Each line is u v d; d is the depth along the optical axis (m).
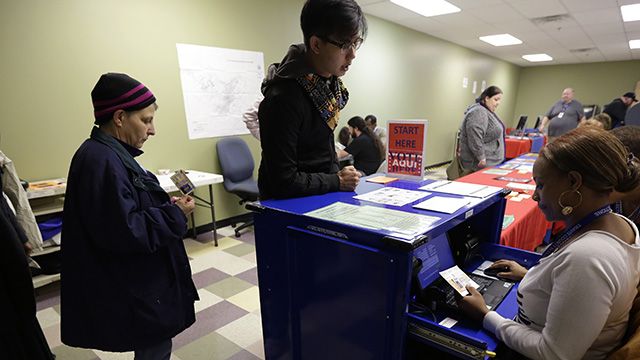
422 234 0.76
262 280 1.10
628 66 8.75
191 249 3.05
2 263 0.97
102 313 1.00
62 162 2.56
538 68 10.18
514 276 1.11
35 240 1.92
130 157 1.03
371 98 5.31
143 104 1.04
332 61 1.01
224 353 1.73
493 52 8.07
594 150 0.68
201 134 3.35
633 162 0.71
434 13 4.84
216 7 3.26
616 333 0.71
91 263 0.97
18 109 2.33
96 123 1.05
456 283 0.94
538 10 4.61
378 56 5.23
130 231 0.93
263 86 1.13
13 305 1.00
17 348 1.01
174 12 2.99
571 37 6.25
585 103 9.52
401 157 1.36
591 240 0.67
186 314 1.16
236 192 3.38
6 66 2.24
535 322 0.77
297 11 4.02
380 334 0.84
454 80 7.31
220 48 3.35
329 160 1.22
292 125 1.03
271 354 1.18
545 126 6.55
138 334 1.04
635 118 3.93
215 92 3.38
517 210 1.92
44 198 2.36
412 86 6.11
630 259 0.68
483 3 4.35
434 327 0.79
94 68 2.62
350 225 0.83
